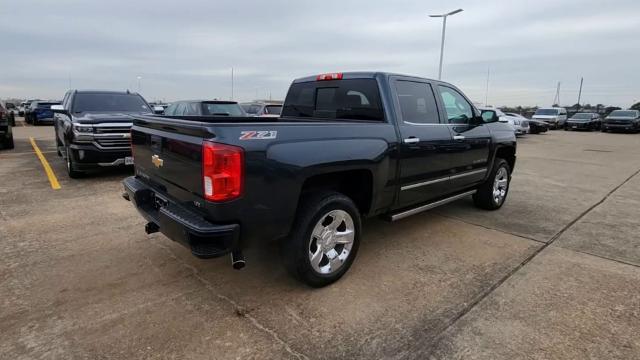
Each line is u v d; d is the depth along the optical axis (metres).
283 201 2.84
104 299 3.04
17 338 2.54
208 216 2.65
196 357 2.38
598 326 2.77
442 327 2.73
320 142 3.05
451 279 3.48
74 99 8.42
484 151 5.18
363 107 3.98
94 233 4.48
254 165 2.67
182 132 2.90
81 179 7.52
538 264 3.84
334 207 3.20
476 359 2.40
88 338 2.55
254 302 3.03
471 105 5.09
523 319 2.85
